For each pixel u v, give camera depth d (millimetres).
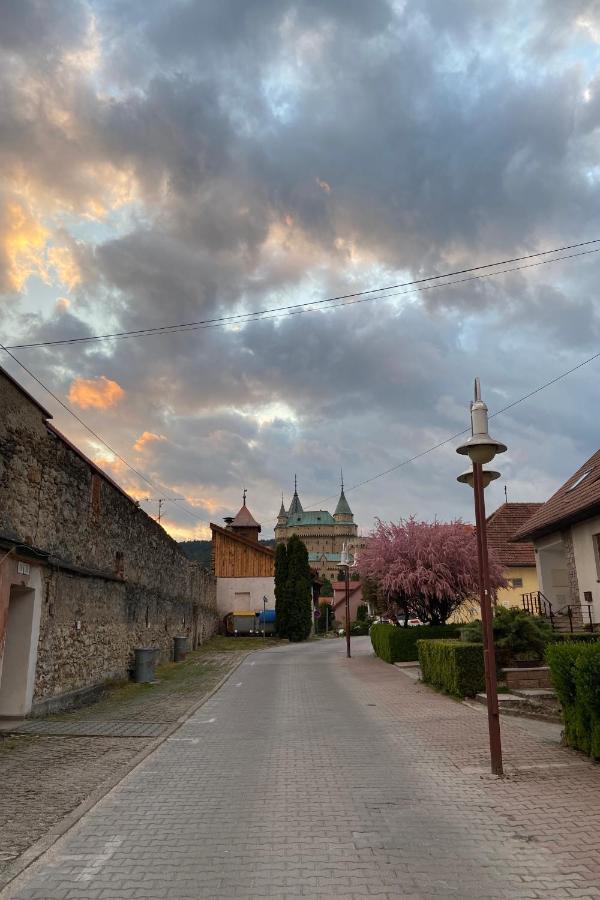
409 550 24031
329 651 31609
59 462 13031
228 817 5770
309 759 8125
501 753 8062
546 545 22031
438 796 6355
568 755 8094
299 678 18609
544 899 4059
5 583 10156
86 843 5148
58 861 4777
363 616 68750
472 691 13453
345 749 8727
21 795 6547
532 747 8641
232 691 15781
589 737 7926
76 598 13883
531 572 30328
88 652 14664
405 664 21766
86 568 14523
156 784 7008
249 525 54781
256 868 4574
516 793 6430
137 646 19516
